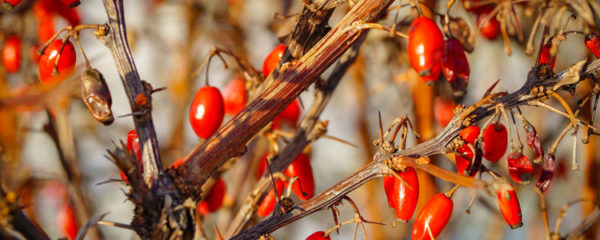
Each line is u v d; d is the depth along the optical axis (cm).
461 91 24
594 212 23
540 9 26
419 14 24
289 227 45
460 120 23
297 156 27
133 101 23
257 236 24
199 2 42
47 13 28
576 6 26
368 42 33
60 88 21
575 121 23
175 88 42
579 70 23
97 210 41
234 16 41
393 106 41
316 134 27
